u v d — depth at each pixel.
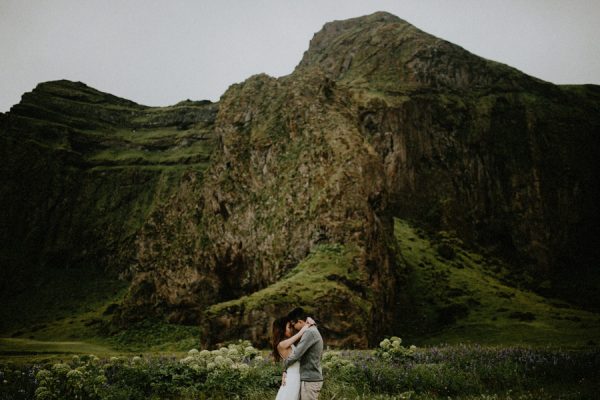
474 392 16.97
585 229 166.75
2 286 143.00
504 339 61.94
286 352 10.67
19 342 72.50
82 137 194.12
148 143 194.75
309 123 84.56
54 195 170.88
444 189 152.00
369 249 65.00
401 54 194.75
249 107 100.56
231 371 16.36
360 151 75.19
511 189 164.12
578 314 77.81
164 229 98.38
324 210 69.00
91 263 159.12
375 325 58.00
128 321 89.88
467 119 171.38
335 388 15.88
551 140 176.25
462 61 191.62
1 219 161.00
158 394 15.56
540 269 152.38
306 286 54.41
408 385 17.31
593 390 16.19
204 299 84.12
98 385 15.07
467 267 104.38
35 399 14.44
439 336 68.00
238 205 86.62
